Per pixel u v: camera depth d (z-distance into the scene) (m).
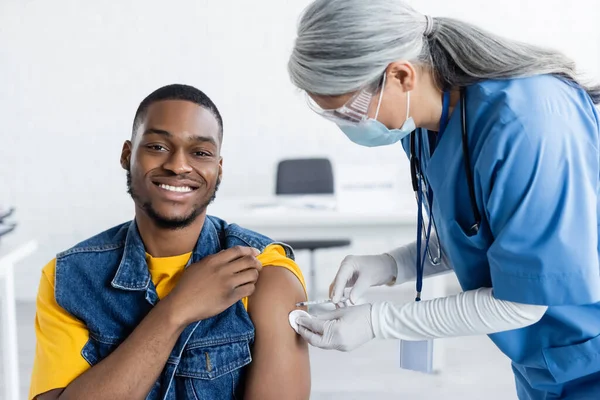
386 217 2.56
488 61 1.04
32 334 3.25
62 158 3.75
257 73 3.72
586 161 0.99
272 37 3.69
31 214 3.78
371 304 1.16
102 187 3.78
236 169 3.82
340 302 1.35
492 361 2.83
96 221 3.80
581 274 0.96
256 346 1.12
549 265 0.96
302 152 3.80
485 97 1.03
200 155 1.09
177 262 1.14
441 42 1.05
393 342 3.10
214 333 1.09
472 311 1.04
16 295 3.82
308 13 1.05
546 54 1.07
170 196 1.08
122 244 1.15
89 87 3.70
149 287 1.10
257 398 1.10
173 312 1.01
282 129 3.78
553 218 0.96
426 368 1.29
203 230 1.18
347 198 2.65
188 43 3.69
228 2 3.66
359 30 1.00
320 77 1.04
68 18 3.63
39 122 3.71
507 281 1.00
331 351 3.00
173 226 1.10
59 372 1.07
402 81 1.04
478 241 1.12
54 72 3.67
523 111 0.99
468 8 3.67
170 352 1.04
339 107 1.08
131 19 3.65
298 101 3.74
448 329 1.07
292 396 1.11
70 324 1.10
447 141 1.11
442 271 1.41
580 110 1.02
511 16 3.67
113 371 0.99
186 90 1.10
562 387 1.16
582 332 1.09
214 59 3.71
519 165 0.97
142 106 1.10
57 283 1.11
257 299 1.13
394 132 1.11
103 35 3.66
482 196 1.05
